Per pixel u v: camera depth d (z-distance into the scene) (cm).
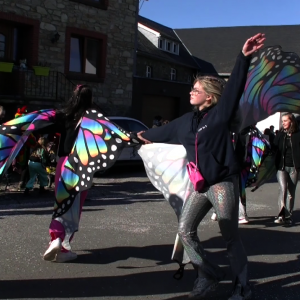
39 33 1449
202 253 367
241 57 328
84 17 1580
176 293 402
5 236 565
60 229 457
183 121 370
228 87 334
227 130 347
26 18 1405
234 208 353
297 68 372
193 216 365
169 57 2897
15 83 1370
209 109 362
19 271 441
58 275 436
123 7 1719
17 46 1457
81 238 572
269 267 489
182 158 428
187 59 3288
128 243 560
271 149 690
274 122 2717
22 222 644
